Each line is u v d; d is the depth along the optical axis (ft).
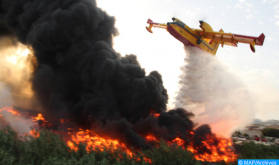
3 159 43.91
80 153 54.24
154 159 56.80
